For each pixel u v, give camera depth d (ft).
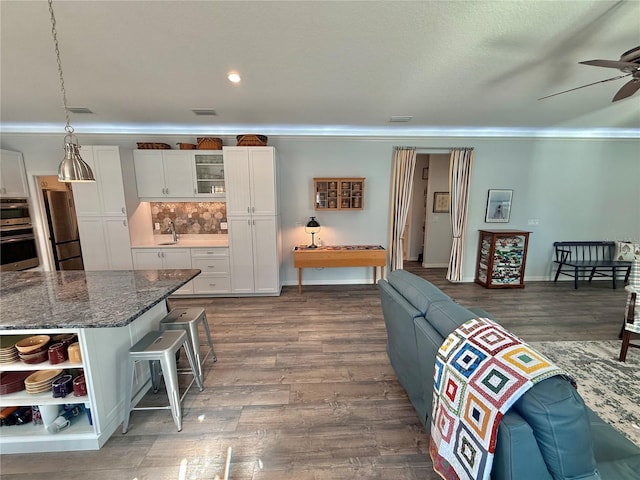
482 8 5.63
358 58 7.52
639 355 8.79
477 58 7.56
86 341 5.40
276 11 5.67
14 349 5.55
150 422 6.36
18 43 6.69
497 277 15.65
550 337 10.03
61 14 5.67
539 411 2.88
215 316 12.01
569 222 16.57
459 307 5.01
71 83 8.91
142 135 14.43
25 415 5.81
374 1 5.41
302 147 15.19
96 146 12.87
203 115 12.24
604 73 8.46
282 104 10.94
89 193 13.16
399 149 15.24
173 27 6.16
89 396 5.52
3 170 13.21
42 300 6.19
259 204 13.67
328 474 5.12
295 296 14.42
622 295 14.35
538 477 3.03
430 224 20.06
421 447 5.68
